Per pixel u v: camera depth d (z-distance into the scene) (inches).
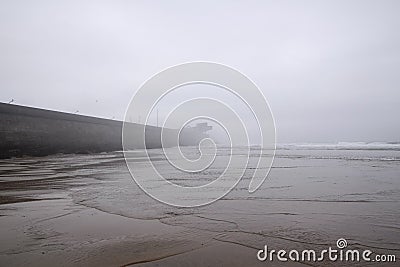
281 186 472.7
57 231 245.9
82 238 227.5
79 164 961.5
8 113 1245.1
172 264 179.0
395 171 665.0
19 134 1298.0
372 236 227.6
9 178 603.5
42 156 1423.5
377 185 469.7
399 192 408.8
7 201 371.9
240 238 225.0
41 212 312.7
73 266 177.3
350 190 427.2
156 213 306.5
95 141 1815.9
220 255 192.5
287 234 233.6
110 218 287.3
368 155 1280.8
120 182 537.0
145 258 188.4
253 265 177.2
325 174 621.3
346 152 1557.6
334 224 259.6
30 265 179.3
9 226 261.1
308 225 257.3
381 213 295.3
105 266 177.0
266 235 231.5
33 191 445.7
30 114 1357.0
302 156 1242.0
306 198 374.6
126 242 217.9
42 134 1427.2
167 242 217.3
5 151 1225.4
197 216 293.1
